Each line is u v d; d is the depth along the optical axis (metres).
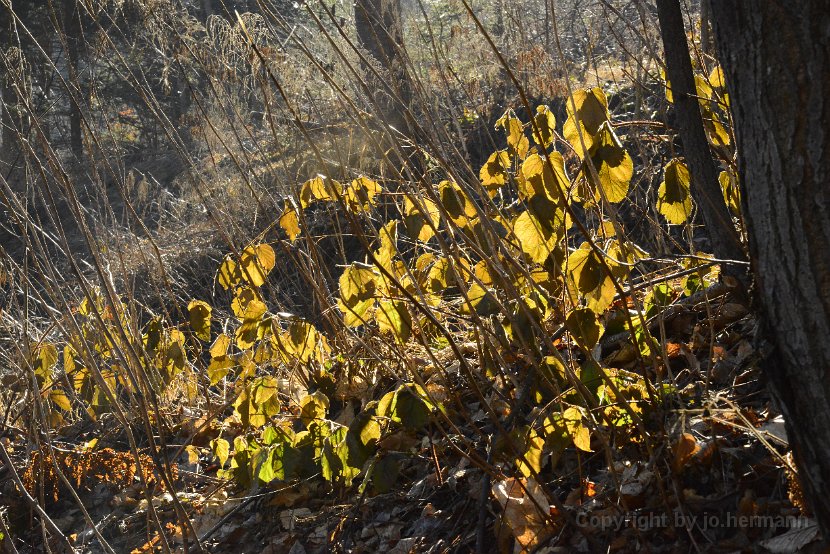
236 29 2.40
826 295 1.48
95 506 2.54
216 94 2.51
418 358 2.45
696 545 1.71
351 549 2.12
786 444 1.75
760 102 1.48
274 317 2.31
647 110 3.29
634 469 1.89
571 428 1.84
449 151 2.25
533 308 1.97
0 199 2.15
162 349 2.57
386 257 2.19
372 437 2.07
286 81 2.53
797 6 1.44
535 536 1.86
